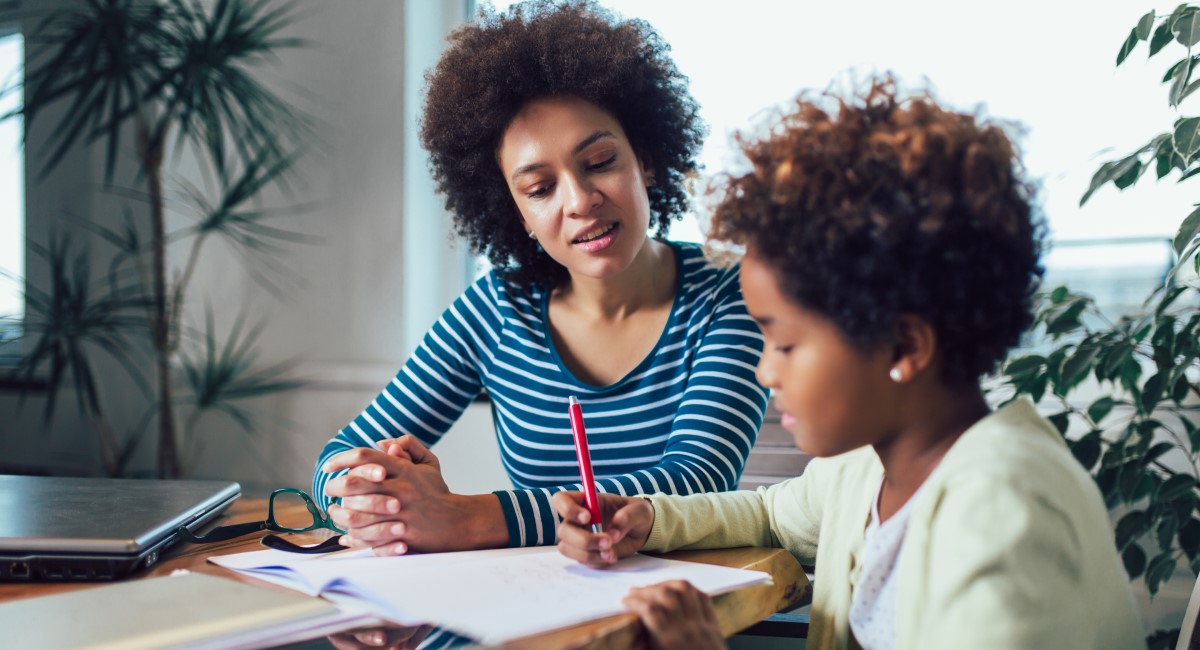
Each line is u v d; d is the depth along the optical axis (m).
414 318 2.21
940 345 0.66
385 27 2.18
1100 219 1.74
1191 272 1.58
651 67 1.26
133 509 0.91
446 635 0.62
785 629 0.88
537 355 1.25
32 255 2.57
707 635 0.63
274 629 0.61
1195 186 1.67
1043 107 1.76
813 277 0.65
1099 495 0.68
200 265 2.36
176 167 2.38
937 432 0.69
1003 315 0.66
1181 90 1.22
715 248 0.78
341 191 2.21
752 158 0.72
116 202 2.47
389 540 0.83
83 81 2.08
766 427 1.76
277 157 2.15
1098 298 1.75
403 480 0.85
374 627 0.64
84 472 2.47
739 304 1.18
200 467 2.31
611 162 1.13
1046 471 0.62
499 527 0.85
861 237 0.64
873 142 0.66
